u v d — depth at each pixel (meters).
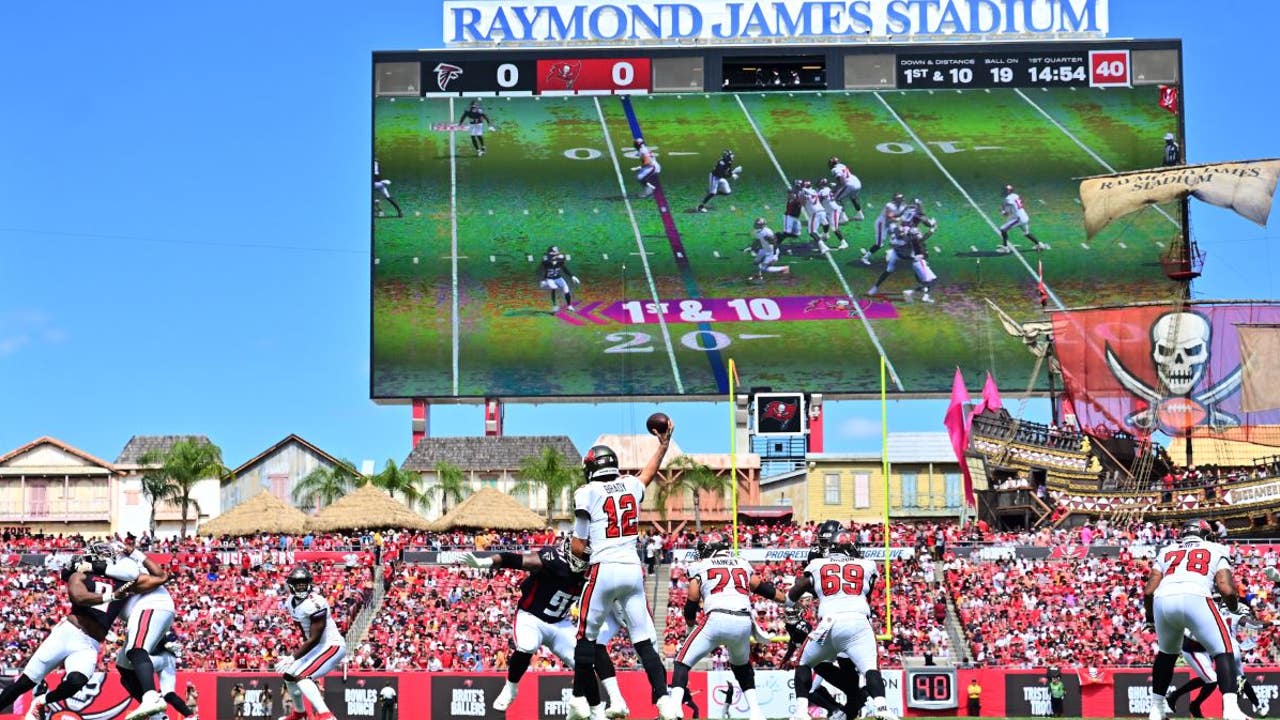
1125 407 61.88
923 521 77.75
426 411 63.31
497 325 62.91
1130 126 64.62
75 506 79.81
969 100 65.00
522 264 63.41
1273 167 61.59
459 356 62.62
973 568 53.00
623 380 62.62
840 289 63.25
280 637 49.06
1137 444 61.66
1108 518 60.88
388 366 62.53
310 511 81.56
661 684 15.70
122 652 19.22
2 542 58.69
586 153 64.62
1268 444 62.19
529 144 64.62
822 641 18.83
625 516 15.85
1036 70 65.19
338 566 54.91
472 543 57.66
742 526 59.62
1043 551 53.84
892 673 41.25
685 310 63.16
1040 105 64.94
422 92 64.88
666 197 64.25
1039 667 42.28
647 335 62.94
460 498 79.44
